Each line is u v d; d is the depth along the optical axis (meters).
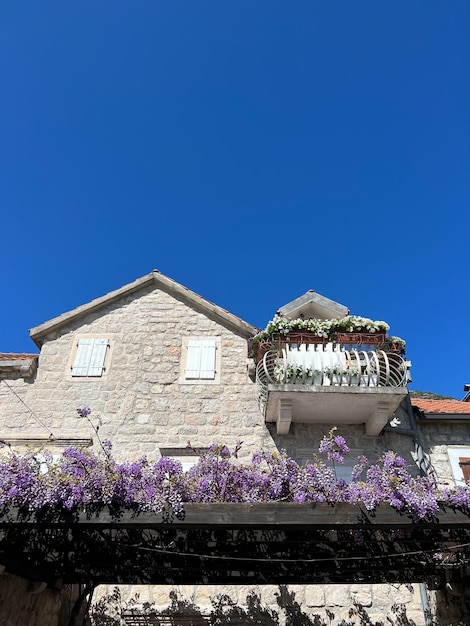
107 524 3.98
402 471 4.38
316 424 8.40
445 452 8.39
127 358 9.16
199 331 9.52
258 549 5.22
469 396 11.87
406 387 7.70
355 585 7.23
